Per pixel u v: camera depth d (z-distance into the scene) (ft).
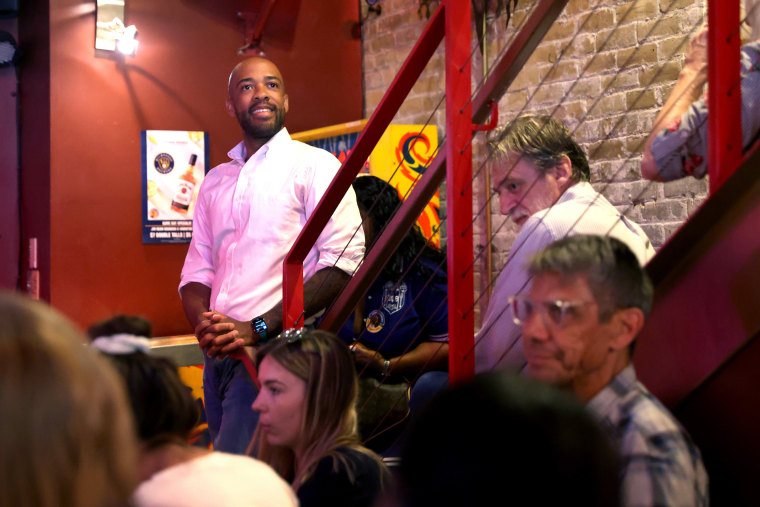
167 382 4.54
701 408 4.40
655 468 3.63
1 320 2.57
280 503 4.25
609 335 3.94
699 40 5.22
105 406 2.66
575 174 6.66
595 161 11.01
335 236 8.44
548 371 3.97
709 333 4.25
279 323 8.14
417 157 12.17
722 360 4.20
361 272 6.70
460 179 5.47
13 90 13.16
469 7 5.51
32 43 12.83
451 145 5.47
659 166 5.23
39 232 12.63
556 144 6.62
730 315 4.18
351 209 8.58
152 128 13.00
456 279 5.41
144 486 4.09
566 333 3.93
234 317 8.84
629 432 3.76
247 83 9.39
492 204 12.29
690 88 5.22
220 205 9.35
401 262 7.98
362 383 7.51
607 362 3.96
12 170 13.23
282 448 5.91
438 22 5.65
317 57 14.44
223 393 8.21
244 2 13.70
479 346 6.16
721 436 4.33
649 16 10.40
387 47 14.34
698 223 4.25
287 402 5.50
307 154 9.16
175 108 13.20
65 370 2.56
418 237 8.16
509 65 5.49
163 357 4.70
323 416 5.50
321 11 14.46
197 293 9.53
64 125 12.32
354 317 8.09
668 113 5.27
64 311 12.28
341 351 5.65
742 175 4.09
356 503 5.16
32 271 12.71
